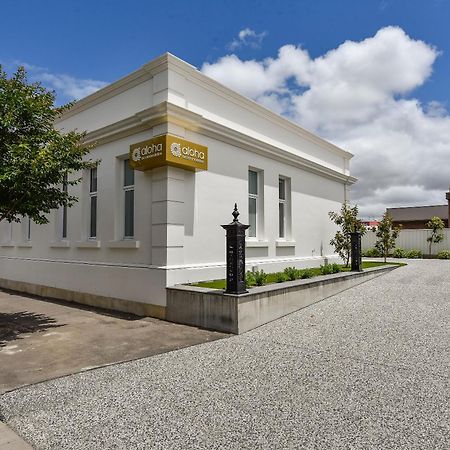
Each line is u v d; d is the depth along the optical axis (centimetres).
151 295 856
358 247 1264
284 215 1292
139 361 554
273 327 743
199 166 870
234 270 730
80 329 757
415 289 1088
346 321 773
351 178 1655
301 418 373
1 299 1164
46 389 451
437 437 333
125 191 990
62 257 1151
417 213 4038
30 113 724
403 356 560
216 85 980
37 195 742
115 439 339
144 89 923
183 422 368
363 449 317
